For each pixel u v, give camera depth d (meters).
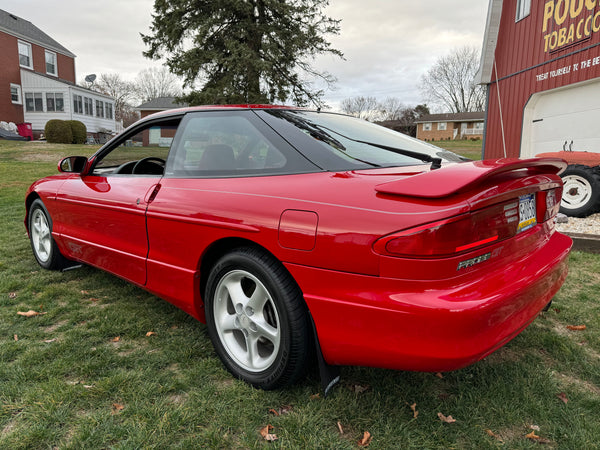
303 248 1.78
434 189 1.56
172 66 21.75
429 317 1.51
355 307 1.66
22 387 2.06
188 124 2.62
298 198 1.86
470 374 2.22
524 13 9.35
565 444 1.74
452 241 1.51
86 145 25.52
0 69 27.53
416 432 1.79
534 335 2.66
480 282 1.64
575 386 2.14
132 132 2.99
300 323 1.88
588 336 2.64
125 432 1.77
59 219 3.46
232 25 21.69
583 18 7.60
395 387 2.10
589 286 3.44
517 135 9.73
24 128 27.81
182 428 1.80
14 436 1.73
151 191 2.55
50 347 2.45
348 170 1.96
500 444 1.73
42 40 30.88
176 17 21.14
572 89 8.16
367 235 1.61
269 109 2.46
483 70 10.71
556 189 2.27
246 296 2.18
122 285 3.51
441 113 62.88
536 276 1.82
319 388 2.08
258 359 2.12
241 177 2.18
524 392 2.05
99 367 2.26
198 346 2.50
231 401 1.98
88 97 31.61
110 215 2.84
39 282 3.54
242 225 1.98
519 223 1.89
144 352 2.42
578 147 8.13
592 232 5.04
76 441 1.70
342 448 1.70
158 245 2.49
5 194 9.13
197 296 2.34
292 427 1.81
